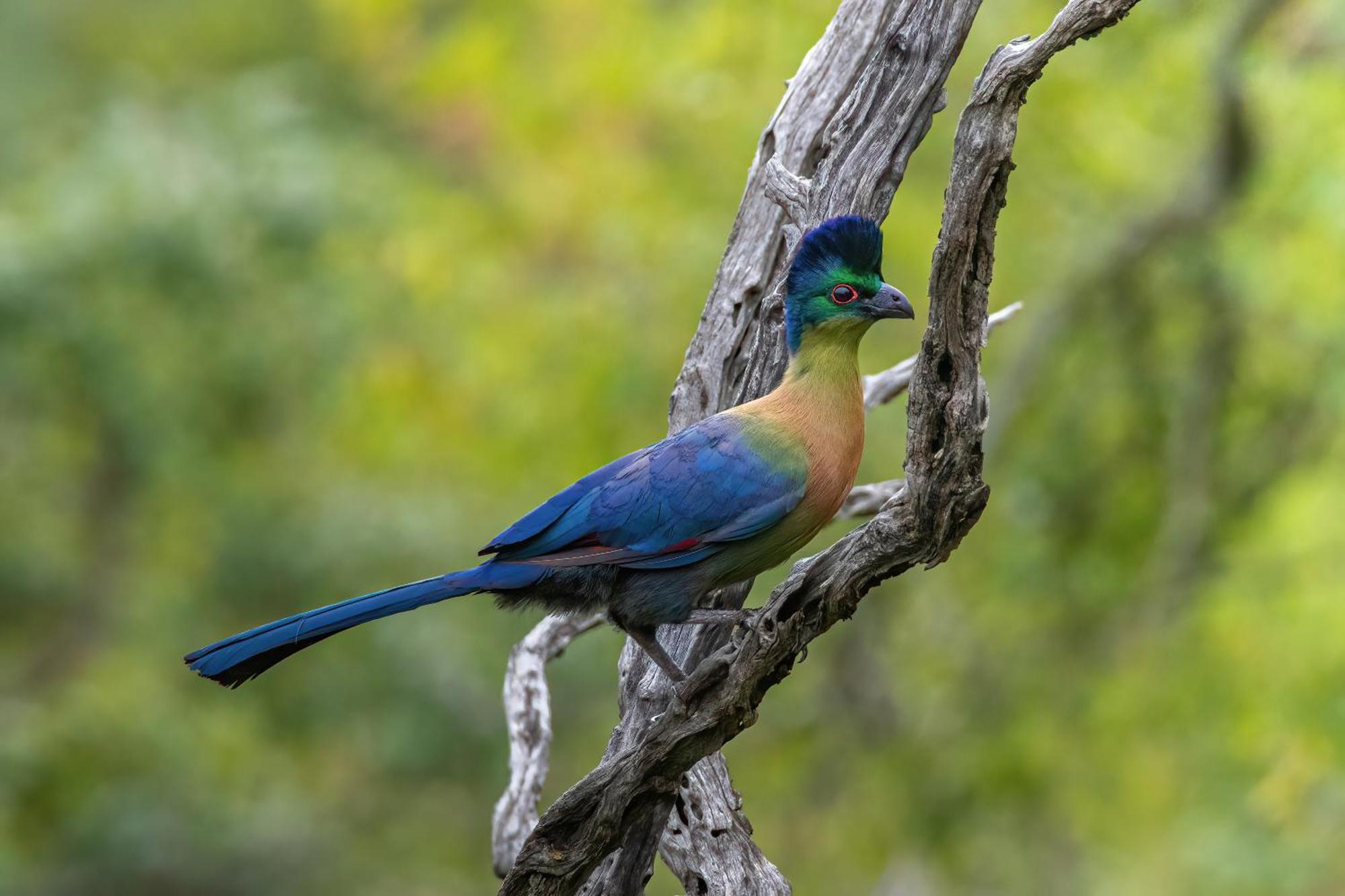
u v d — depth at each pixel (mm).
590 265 17062
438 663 18688
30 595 19375
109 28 24250
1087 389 16859
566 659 18562
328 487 19422
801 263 6566
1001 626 16922
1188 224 15367
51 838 18547
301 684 19031
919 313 15727
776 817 17797
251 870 19750
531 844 5992
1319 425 16016
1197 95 15188
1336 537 14086
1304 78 14383
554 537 6484
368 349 18172
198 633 19391
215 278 17000
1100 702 16500
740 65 15328
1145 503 16547
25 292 16516
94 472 19562
